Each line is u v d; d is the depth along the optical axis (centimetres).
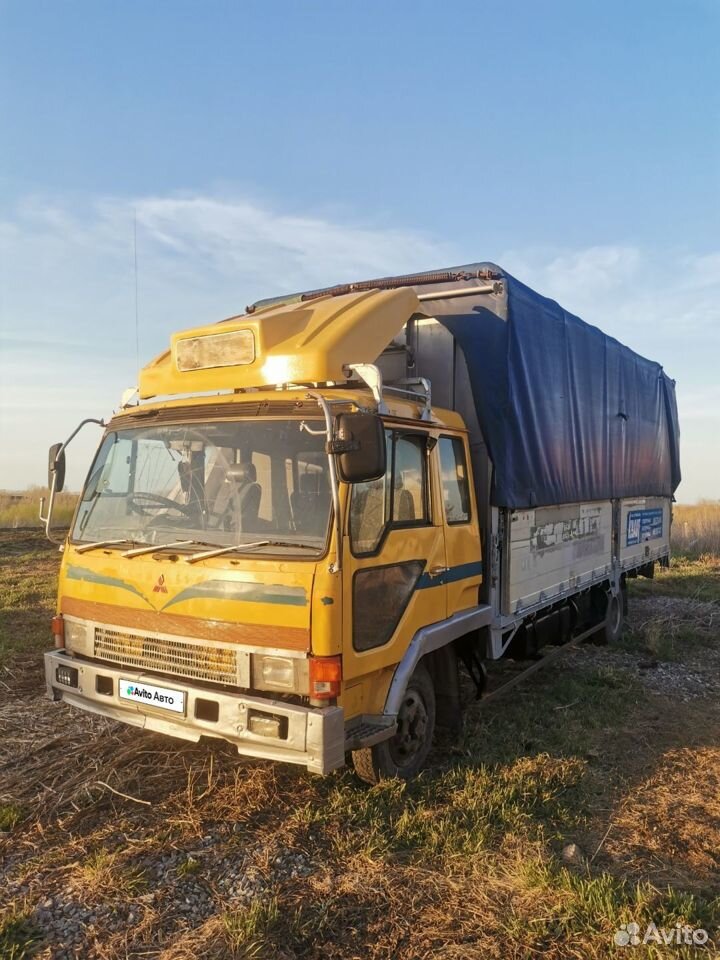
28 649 809
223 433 446
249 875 380
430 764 524
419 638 473
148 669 443
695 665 851
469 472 565
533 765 522
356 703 429
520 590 630
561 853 413
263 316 471
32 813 442
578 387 748
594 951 328
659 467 1122
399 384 532
